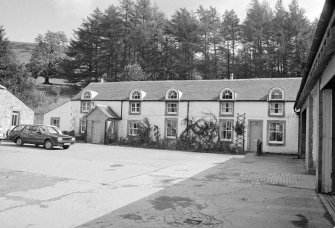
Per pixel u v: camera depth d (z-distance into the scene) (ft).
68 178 39.29
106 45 186.70
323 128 33.86
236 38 181.06
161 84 107.86
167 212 25.41
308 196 32.09
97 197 30.01
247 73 172.86
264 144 85.15
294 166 57.93
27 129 78.07
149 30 181.16
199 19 185.98
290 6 167.12
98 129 102.01
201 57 180.55
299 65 152.87
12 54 163.73
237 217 24.31
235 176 44.50
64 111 113.29
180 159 65.00
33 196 29.63
